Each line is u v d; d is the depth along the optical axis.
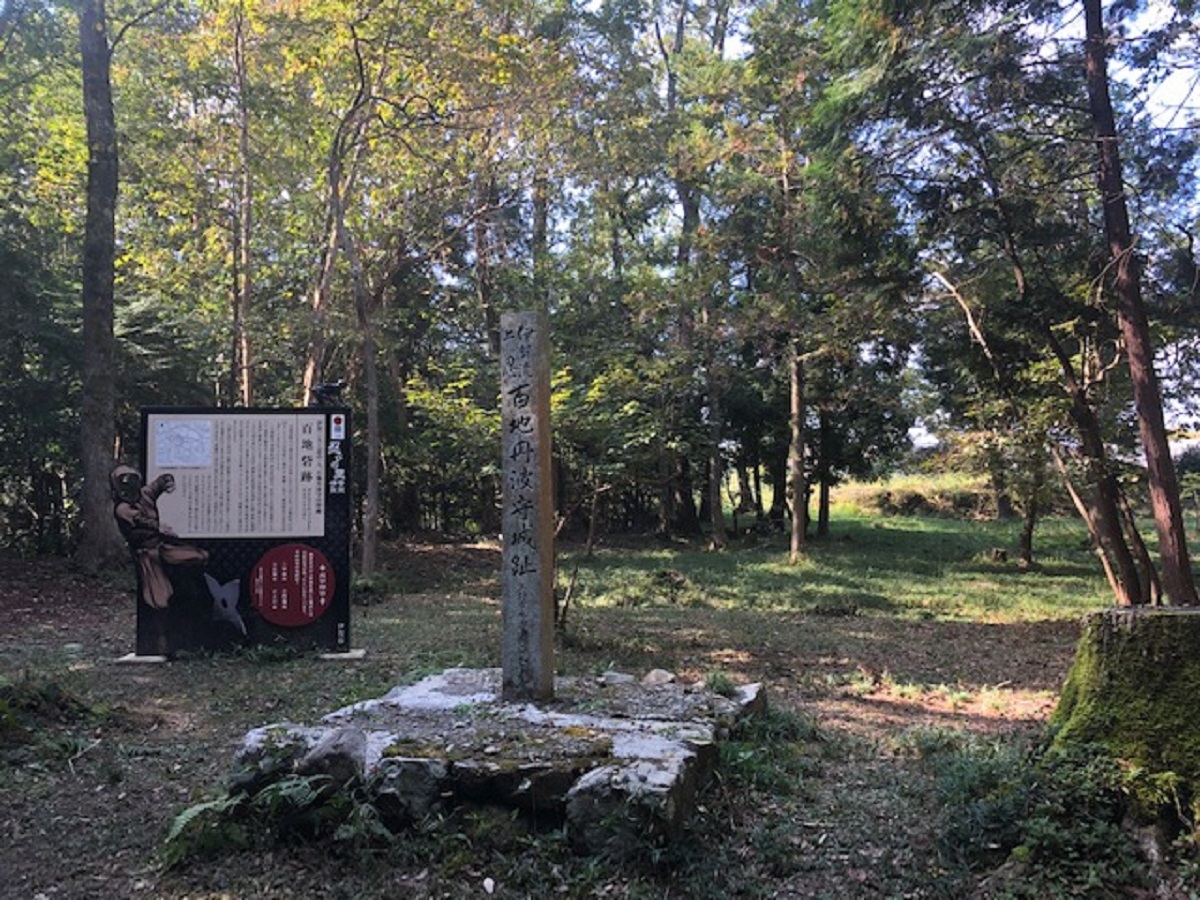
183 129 17.50
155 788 5.14
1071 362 12.28
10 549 17.06
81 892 3.88
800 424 20.89
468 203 19.61
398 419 21.78
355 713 5.21
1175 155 10.17
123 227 21.30
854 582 17.11
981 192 11.09
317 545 9.33
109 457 14.75
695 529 27.53
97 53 14.42
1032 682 8.76
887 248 11.71
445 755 4.34
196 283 20.41
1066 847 3.62
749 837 4.22
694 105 21.39
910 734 6.35
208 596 9.21
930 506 33.72
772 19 17.92
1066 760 3.94
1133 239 10.08
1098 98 10.11
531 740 4.57
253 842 4.17
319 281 18.59
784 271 19.25
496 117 16.33
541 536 5.51
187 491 9.22
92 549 14.48
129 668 8.65
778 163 17.75
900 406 19.05
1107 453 11.99
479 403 16.62
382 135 15.88
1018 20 9.90
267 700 7.37
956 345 12.87
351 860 4.01
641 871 3.87
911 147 10.88
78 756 5.67
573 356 18.12
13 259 15.50
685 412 22.41
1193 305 10.73
